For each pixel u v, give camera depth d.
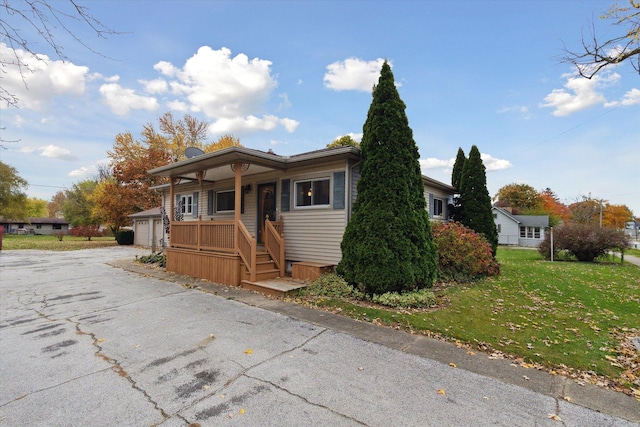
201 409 2.49
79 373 3.08
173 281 7.87
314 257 7.90
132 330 4.31
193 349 3.68
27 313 5.13
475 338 4.04
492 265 9.11
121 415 2.41
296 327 4.46
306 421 2.34
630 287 7.80
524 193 38.69
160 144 28.05
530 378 3.05
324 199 7.78
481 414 2.46
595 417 2.44
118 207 24.48
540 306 5.73
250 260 7.07
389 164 6.20
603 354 3.62
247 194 9.66
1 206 29.41
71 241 25.62
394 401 2.62
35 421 2.33
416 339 4.04
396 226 5.98
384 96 6.51
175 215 12.51
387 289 5.82
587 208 34.47
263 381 2.94
